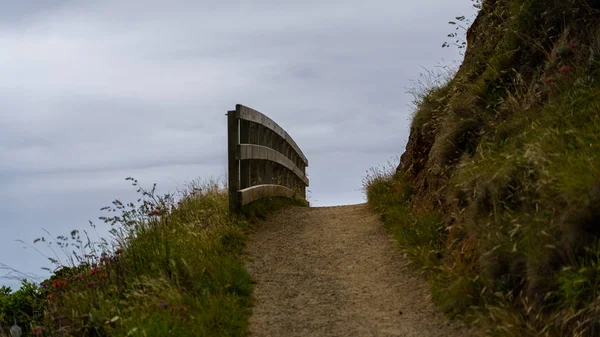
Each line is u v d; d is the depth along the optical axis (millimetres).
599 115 5332
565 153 5039
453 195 6363
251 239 8242
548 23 7164
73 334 5223
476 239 5543
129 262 6348
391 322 5289
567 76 6168
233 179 8828
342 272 6797
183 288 5797
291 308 5801
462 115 7418
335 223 9219
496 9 8516
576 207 4395
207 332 4973
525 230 4773
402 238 7285
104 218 6848
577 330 3984
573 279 4105
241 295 6059
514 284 4836
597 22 6547
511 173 5445
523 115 6312
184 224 7602
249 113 9227
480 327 4746
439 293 5566
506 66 7402
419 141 8992
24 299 7453
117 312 5309
